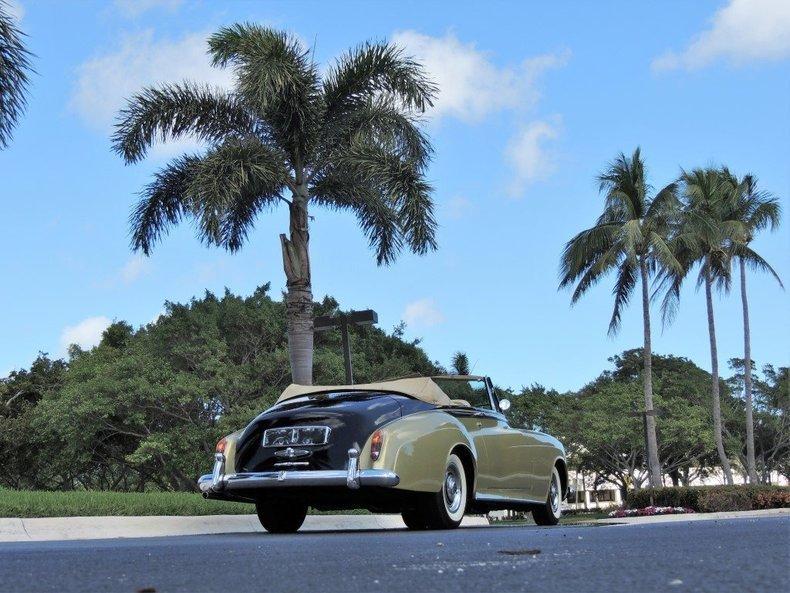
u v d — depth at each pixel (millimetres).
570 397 50938
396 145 18219
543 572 2715
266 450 7070
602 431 45938
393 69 18344
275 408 7391
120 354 32906
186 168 18500
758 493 25219
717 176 34094
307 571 2957
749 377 35625
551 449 9023
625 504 28047
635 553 3371
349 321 16062
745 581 2340
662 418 45719
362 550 4016
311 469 6887
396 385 7750
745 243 35250
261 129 18438
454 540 4777
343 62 18484
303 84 17547
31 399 44344
